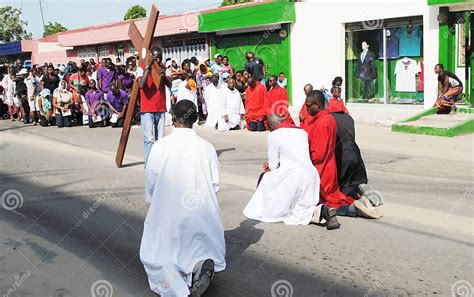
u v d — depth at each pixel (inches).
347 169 274.8
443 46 574.9
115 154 473.7
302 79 717.3
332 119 269.7
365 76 666.2
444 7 564.7
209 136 565.6
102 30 1018.7
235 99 605.0
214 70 680.4
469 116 542.0
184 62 610.5
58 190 351.9
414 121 548.7
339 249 232.5
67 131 644.7
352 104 680.4
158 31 888.9
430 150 445.4
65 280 212.5
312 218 262.4
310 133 274.4
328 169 271.6
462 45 576.7
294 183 265.4
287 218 271.3
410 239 241.4
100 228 273.0
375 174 366.6
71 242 254.4
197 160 189.6
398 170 376.8
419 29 609.0
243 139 539.2
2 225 282.4
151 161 190.5
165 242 185.2
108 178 379.9
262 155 447.5
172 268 181.0
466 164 388.8
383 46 643.5
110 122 676.7
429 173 365.1
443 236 244.2
